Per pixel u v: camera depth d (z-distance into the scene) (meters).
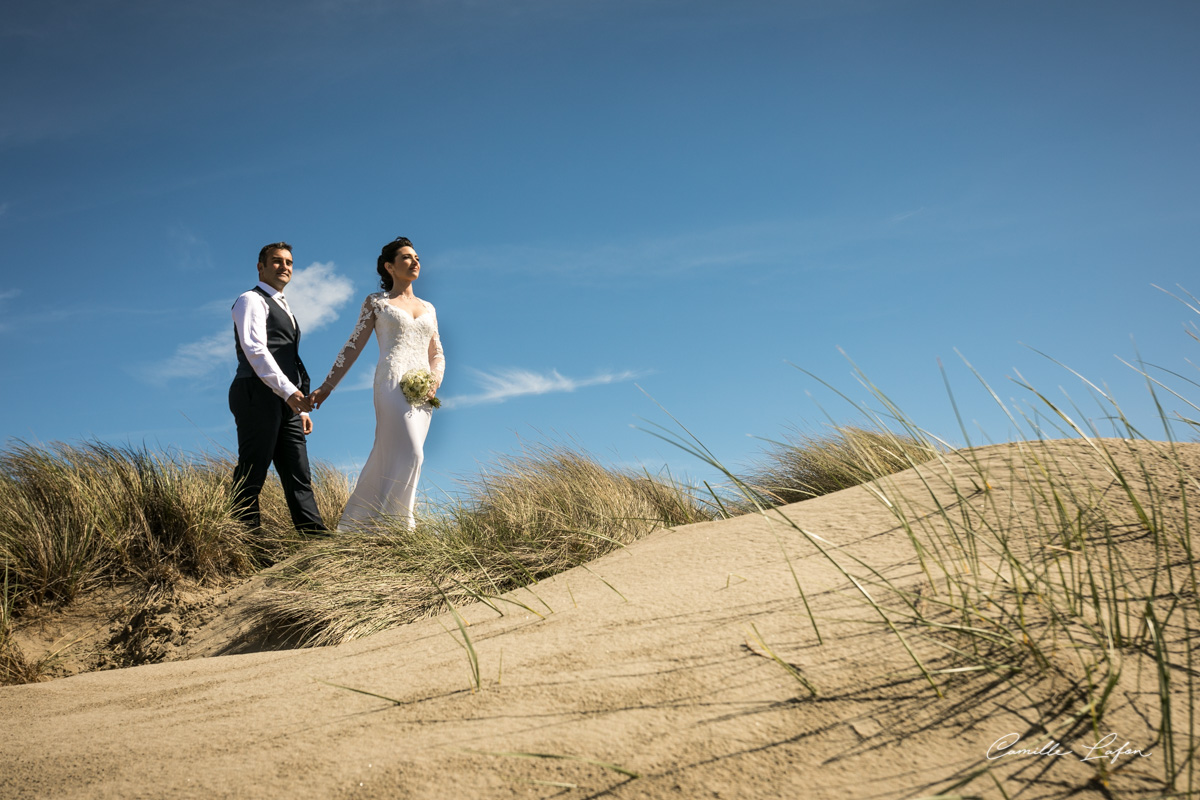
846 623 1.70
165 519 4.79
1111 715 1.30
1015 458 2.77
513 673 1.69
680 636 1.77
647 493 5.50
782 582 2.04
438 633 2.32
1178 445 2.74
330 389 5.37
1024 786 1.14
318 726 1.55
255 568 4.83
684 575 2.29
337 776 1.30
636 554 2.76
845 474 4.85
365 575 3.99
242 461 5.15
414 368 5.44
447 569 3.93
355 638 3.36
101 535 4.55
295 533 5.07
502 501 4.80
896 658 1.53
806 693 1.43
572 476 5.40
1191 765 1.11
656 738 1.33
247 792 1.28
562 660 1.72
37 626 4.02
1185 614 1.64
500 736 1.38
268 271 5.31
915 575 1.95
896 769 1.20
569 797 1.17
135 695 2.21
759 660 1.58
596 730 1.37
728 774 1.20
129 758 1.53
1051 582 1.84
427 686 1.70
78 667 3.84
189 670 2.61
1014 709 1.34
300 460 5.29
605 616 2.01
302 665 2.28
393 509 5.23
